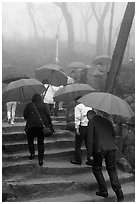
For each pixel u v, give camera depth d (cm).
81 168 672
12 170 631
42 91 743
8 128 775
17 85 680
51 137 791
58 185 601
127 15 872
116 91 1140
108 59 1562
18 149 712
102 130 574
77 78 1319
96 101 552
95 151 567
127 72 1220
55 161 704
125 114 538
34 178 633
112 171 577
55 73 927
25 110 650
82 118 680
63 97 781
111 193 615
